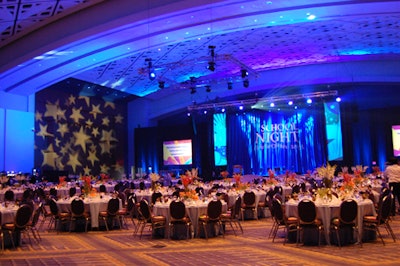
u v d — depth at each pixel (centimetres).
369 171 2438
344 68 2330
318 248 720
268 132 2534
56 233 975
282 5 1338
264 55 2052
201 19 1415
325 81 2375
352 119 2331
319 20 1462
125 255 701
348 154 2353
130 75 2147
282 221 784
